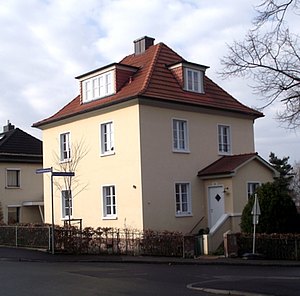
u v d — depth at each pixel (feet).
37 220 125.59
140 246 68.54
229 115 89.92
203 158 84.79
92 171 84.48
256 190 73.26
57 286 39.55
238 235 69.97
